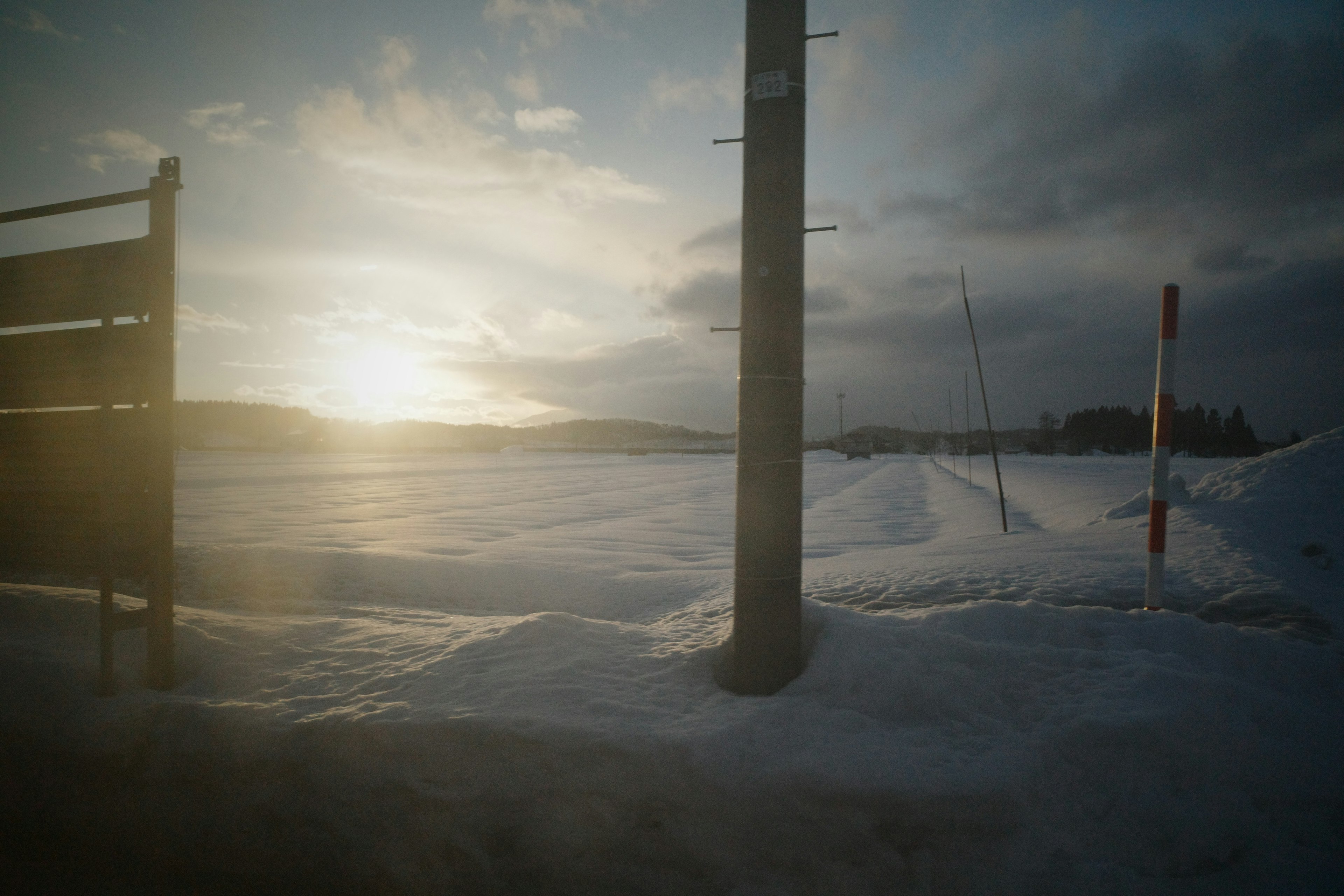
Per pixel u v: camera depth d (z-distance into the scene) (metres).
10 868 3.54
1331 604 6.24
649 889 3.03
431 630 5.12
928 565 9.53
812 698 3.66
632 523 21.19
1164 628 4.25
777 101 3.85
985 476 41.06
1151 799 3.10
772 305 3.85
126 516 4.34
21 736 3.91
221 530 18.66
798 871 2.96
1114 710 3.38
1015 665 3.81
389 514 23.17
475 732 3.38
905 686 3.65
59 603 5.18
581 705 3.60
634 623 8.24
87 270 4.56
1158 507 5.42
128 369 4.38
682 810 3.08
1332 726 3.55
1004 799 2.97
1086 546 10.11
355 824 3.35
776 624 3.84
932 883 2.88
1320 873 2.92
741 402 3.98
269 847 3.43
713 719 3.45
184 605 8.81
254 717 3.74
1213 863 2.96
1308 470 11.20
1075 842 2.98
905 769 3.06
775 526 3.85
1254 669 4.05
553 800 3.18
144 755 3.76
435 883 3.20
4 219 4.85
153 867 3.52
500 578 10.28
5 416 4.66
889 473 54.34
